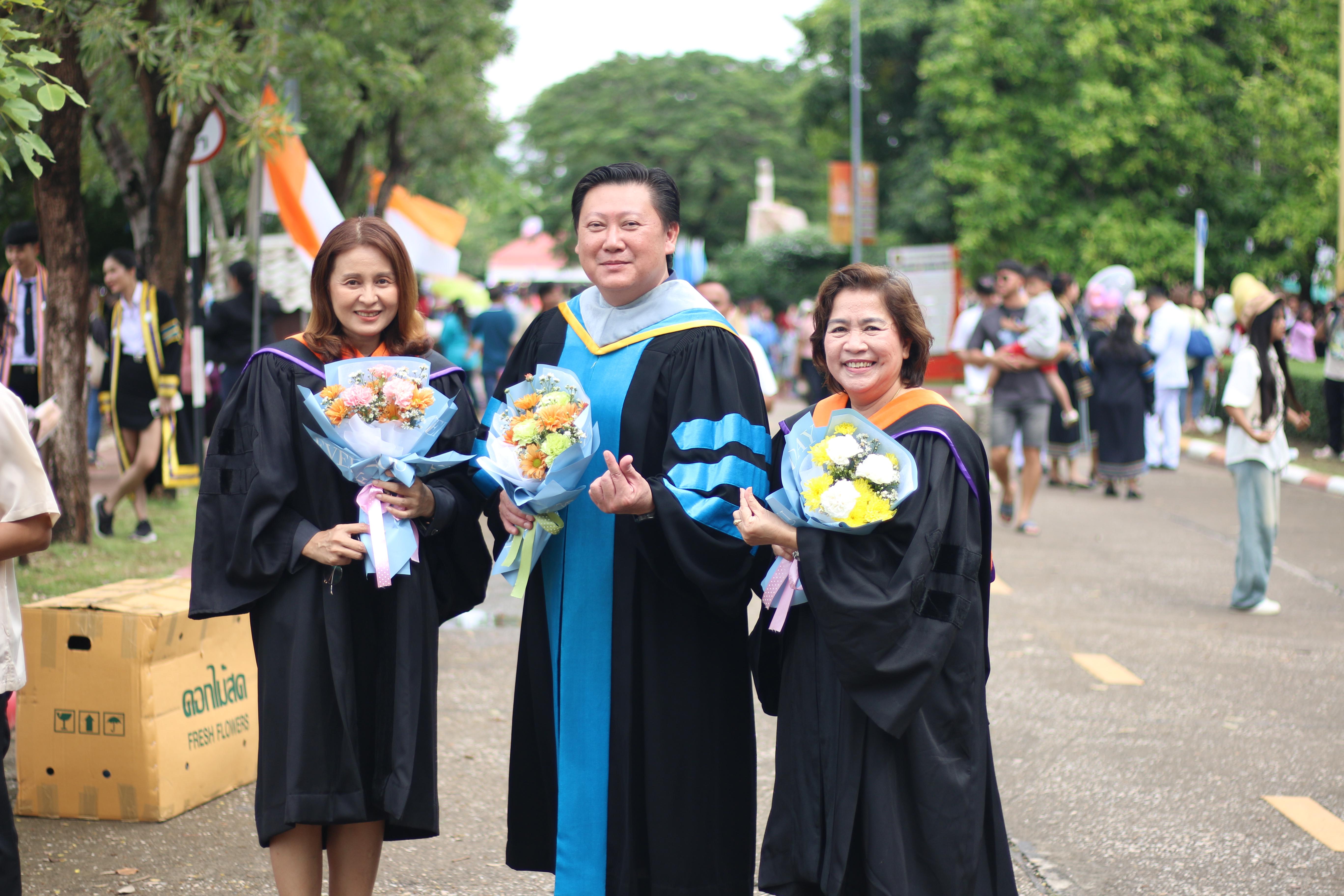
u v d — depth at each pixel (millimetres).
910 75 31469
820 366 3107
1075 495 12219
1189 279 20844
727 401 3061
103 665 4090
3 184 15859
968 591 2783
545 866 3297
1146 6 20594
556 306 3428
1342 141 17344
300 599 2973
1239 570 7445
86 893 3576
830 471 2791
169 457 8617
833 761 2840
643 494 2902
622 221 3080
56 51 6855
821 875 2818
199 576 3010
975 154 22031
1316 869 3902
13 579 3145
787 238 40625
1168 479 13484
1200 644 6672
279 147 8234
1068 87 21531
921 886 2754
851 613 2717
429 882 3727
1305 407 16016
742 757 3164
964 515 2822
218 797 4387
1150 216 21172
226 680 4457
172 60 7645
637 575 3094
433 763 3068
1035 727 5270
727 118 47719
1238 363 7344
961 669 2799
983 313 10156
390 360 3023
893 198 32219
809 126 34031
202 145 9516
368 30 12734
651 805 3064
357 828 3082
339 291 3074
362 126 15398
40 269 8133
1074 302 12273
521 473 2969
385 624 3045
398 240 3121
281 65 10109
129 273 8352
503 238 54281
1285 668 6223
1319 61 20766
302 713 2926
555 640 3172
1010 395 9922
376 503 2959
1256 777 4699
